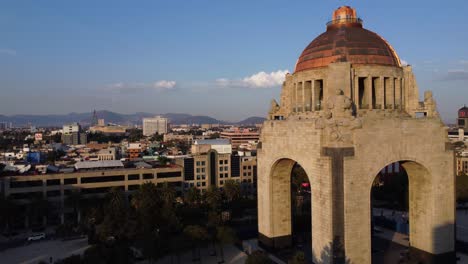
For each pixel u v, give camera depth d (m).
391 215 112.81
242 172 158.38
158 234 79.06
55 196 120.56
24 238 104.31
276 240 62.88
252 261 55.09
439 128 53.31
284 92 66.25
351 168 46.91
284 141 57.53
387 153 49.31
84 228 102.31
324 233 48.56
